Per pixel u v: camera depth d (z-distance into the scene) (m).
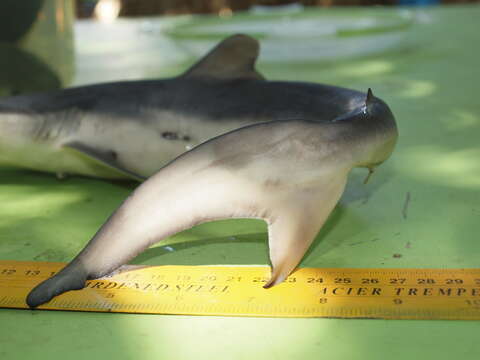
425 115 0.43
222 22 0.81
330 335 0.18
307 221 0.20
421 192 0.29
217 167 0.19
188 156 0.19
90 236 0.26
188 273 0.22
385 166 0.33
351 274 0.22
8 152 0.31
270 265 0.22
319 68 0.61
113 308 0.20
